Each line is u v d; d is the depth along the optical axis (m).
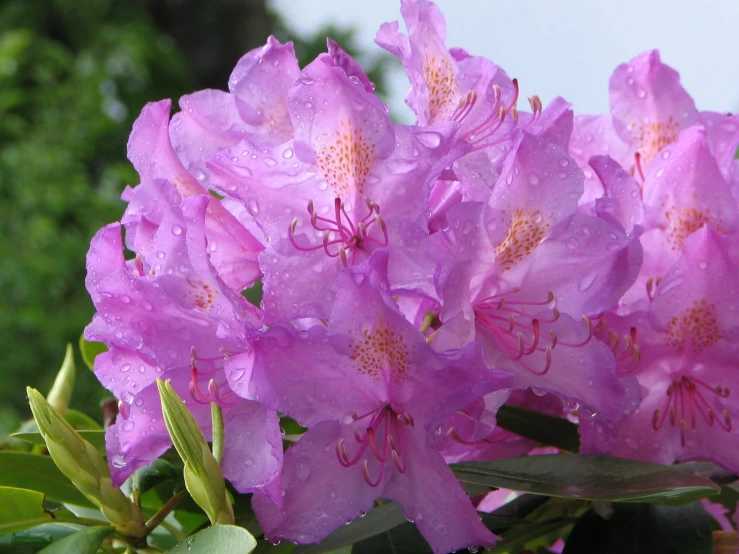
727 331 0.39
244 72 0.40
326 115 0.36
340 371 0.35
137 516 0.38
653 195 0.40
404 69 0.39
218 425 0.36
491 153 0.39
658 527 0.39
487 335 0.38
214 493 0.35
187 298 0.37
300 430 0.42
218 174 0.36
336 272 0.36
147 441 0.37
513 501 0.41
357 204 0.37
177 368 0.37
